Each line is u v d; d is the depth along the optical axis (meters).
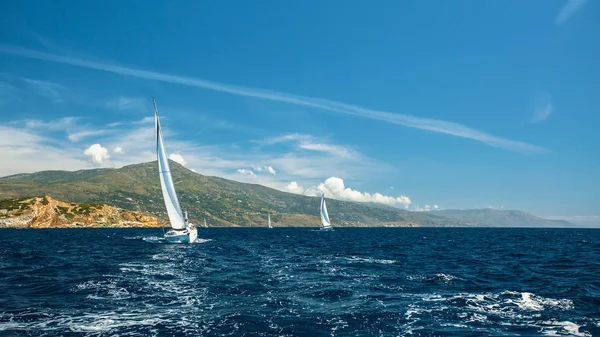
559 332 17.34
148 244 79.31
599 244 91.94
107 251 61.06
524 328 17.97
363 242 100.81
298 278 32.81
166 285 28.69
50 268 38.09
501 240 116.25
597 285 29.33
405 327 18.11
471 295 25.52
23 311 20.09
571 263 45.69
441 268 40.66
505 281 31.50
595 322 18.91
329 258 52.03
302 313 20.58
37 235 125.31
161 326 17.89
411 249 72.69
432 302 23.36
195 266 40.88
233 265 42.38
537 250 70.12
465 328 17.97
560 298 24.41
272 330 17.48
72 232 162.88
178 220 75.06
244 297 24.64
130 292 25.78
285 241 104.44
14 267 38.75
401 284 29.88
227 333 16.98
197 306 22.00
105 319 18.92
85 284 28.44
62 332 16.70
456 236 156.62
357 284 29.77
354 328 17.91
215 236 140.00
